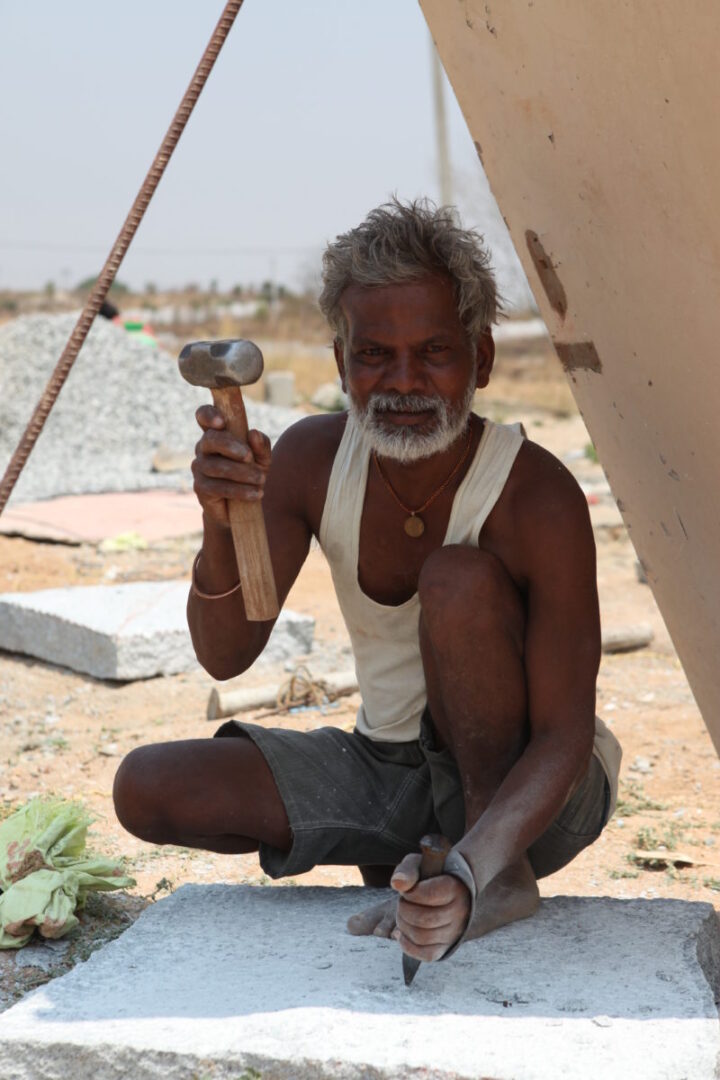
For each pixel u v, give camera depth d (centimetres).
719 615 266
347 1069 190
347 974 219
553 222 252
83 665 579
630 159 215
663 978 215
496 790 235
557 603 237
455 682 232
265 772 259
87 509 1010
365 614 261
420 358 233
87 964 229
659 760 446
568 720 232
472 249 235
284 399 1894
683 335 224
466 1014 203
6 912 271
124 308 6225
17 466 275
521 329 3212
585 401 278
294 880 335
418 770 266
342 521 254
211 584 238
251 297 6712
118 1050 200
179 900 258
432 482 247
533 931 235
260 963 226
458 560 232
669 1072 185
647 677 562
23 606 612
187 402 1501
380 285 231
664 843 358
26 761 454
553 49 220
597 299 249
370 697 269
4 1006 247
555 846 257
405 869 196
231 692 509
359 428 242
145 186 273
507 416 2036
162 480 1176
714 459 236
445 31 249
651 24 192
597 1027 198
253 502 214
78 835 297
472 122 262
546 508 239
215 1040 198
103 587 655
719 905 313
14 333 1580
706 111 189
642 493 275
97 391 1470
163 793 253
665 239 216
